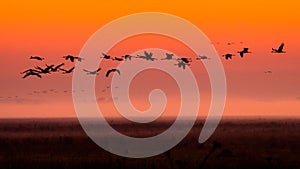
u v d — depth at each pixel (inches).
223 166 2960.1
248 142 4237.2
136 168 2955.2
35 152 3646.7
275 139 4503.0
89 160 3216.0
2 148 3858.3
